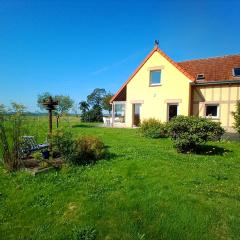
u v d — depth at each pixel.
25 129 8.87
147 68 23.61
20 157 8.59
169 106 22.55
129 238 4.78
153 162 8.91
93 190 6.60
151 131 16.42
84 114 43.44
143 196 6.12
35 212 5.80
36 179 7.49
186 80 21.20
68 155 8.77
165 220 5.18
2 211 5.89
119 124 26.61
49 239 4.88
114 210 5.61
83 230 4.98
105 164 8.82
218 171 8.23
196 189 6.52
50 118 9.95
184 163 9.09
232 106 19.91
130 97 24.89
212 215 5.26
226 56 23.31
